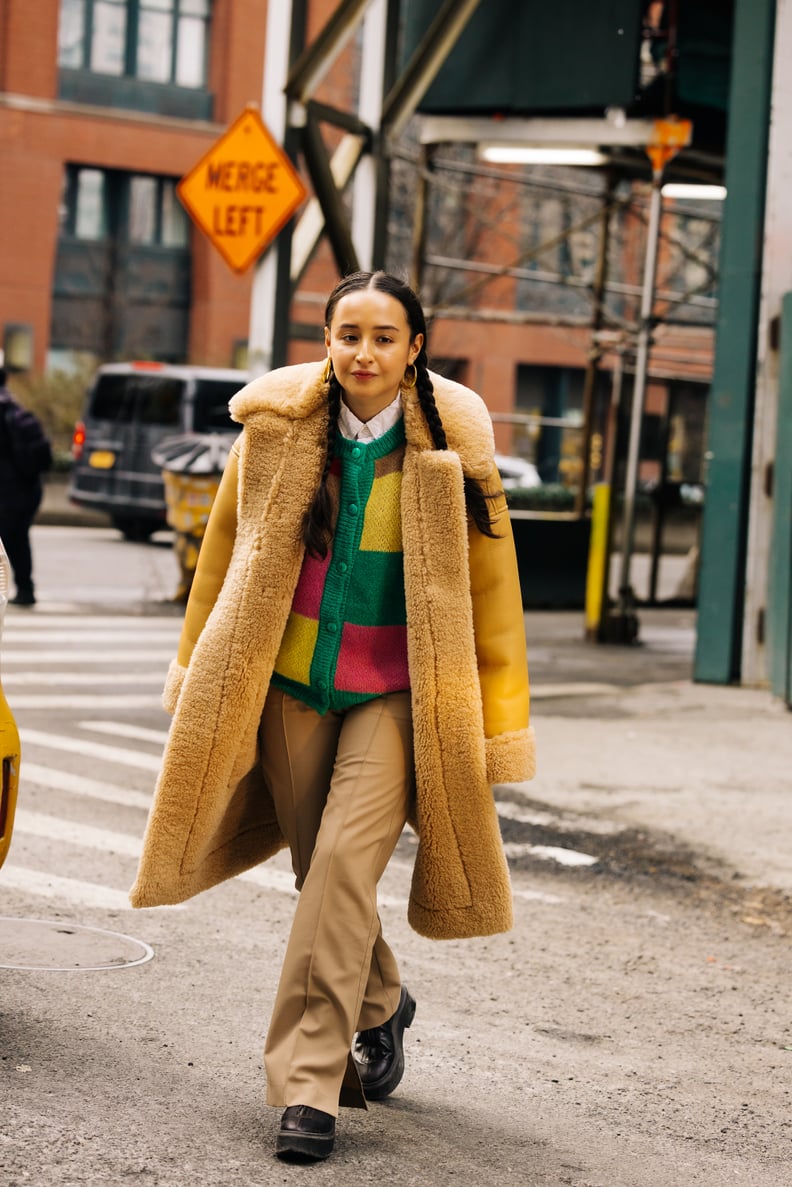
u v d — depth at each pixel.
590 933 6.36
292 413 3.88
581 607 19.81
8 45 38.56
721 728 10.73
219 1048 4.55
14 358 39.22
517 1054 4.83
